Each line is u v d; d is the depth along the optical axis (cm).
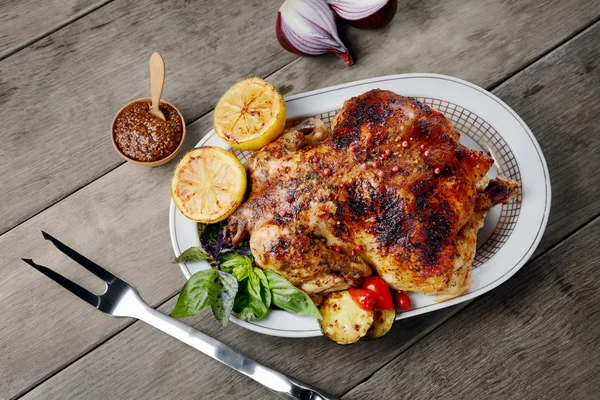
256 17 70
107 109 69
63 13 70
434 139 56
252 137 61
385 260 56
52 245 67
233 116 61
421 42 69
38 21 70
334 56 69
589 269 64
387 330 59
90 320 66
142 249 67
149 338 66
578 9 68
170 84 69
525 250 60
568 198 65
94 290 67
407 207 55
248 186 60
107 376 65
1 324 66
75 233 67
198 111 69
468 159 57
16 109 69
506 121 62
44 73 70
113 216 67
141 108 66
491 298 64
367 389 64
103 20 70
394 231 55
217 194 60
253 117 61
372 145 56
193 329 62
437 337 64
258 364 61
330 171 56
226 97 62
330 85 69
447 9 69
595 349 63
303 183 57
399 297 59
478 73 68
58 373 66
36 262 67
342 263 56
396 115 57
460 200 55
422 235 55
